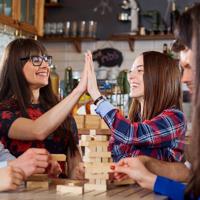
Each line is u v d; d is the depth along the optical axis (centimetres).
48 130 179
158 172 154
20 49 203
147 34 493
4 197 132
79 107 270
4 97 201
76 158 205
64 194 139
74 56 521
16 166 147
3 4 366
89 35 508
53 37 509
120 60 510
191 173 119
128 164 141
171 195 133
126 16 505
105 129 253
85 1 522
